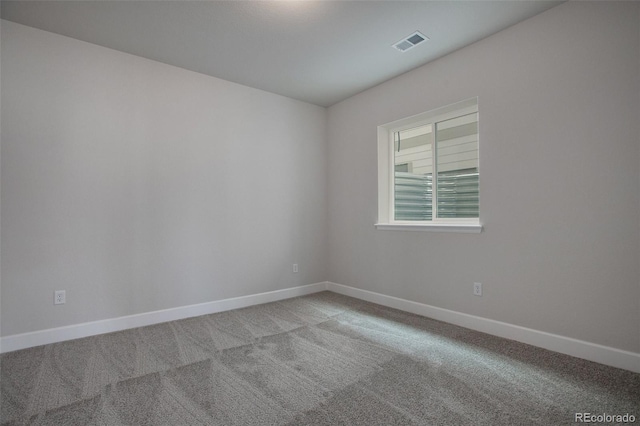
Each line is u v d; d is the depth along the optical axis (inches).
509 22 97.8
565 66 88.8
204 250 130.9
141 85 117.3
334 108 168.2
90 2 86.4
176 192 124.4
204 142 131.5
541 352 90.7
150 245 118.4
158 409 65.7
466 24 98.3
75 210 104.3
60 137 102.2
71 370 82.0
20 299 95.7
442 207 128.5
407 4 88.5
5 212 93.8
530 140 95.8
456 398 69.2
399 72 131.5
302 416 63.5
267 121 150.6
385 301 141.2
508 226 101.0
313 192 167.5
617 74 80.4
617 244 80.7
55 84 101.6
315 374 79.8
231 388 73.5
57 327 101.0
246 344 98.8
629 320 79.1
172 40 106.4
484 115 106.7
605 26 82.0
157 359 88.4
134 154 115.5
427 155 134.0
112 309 110.6
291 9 90.6
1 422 61.9
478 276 108.8
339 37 105.1
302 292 161.6
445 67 117.8
